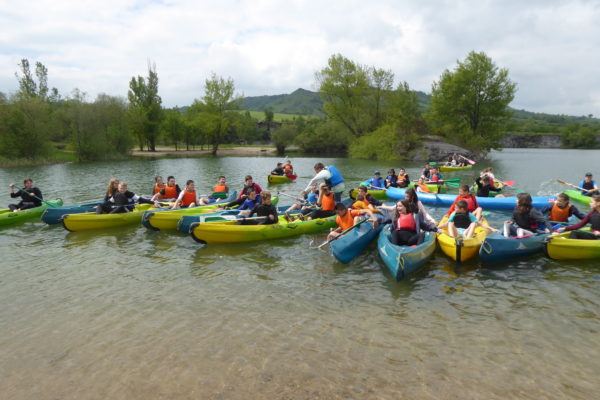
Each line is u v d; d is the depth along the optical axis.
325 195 10.78
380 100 50.66
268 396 4.11
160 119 62.62
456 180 20.39
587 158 49.78
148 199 12.70
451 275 7.28
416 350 4.89
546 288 6.66
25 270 7.91
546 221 8.34
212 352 4.93
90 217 10.80
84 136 43.00
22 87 68.81
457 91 45.00
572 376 4.36
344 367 4.57
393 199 16.61
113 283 7.19
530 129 107.75
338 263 8.09
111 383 4.38
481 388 4.19
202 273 7.61
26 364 4.76
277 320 5.71
